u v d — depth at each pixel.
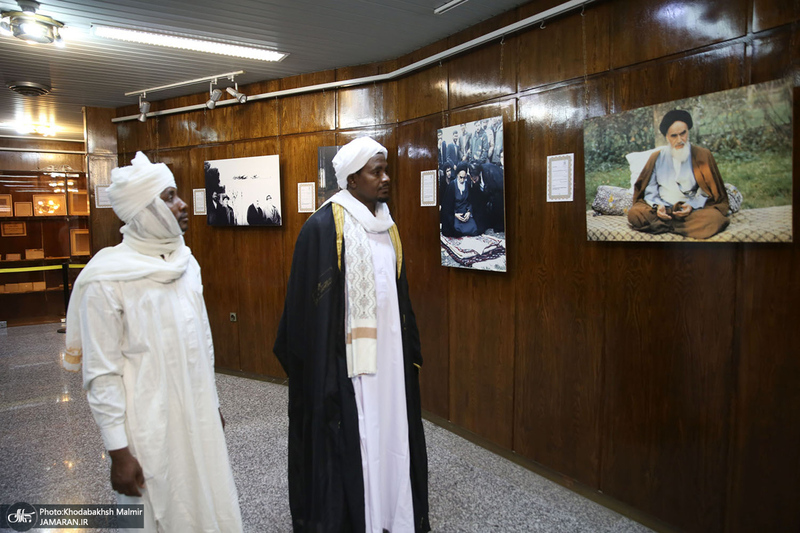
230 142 4.72
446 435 3.31
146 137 5.26
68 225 8.31
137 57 3.88
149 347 1.42
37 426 3.48
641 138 2.10
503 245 2.85
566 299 2.58
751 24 1.79
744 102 1.76
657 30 2.11
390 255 1.99
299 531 1.93
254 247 4.69
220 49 3.68
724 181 1.84
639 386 2.26
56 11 3.04
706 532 2.03
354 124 4.06
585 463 2.54
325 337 1.79
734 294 1.89
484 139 2.90
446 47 3.34
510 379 2.95
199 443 1.52
